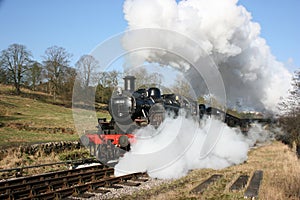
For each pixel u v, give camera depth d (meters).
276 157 16.66
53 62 45.78
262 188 9.27
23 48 46.47
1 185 8.46
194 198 8.27
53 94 45.91
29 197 7.83
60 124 26.22
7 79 45.50
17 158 13.27
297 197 8.41
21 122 24.81
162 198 8.17
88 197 8.26
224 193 8.84
